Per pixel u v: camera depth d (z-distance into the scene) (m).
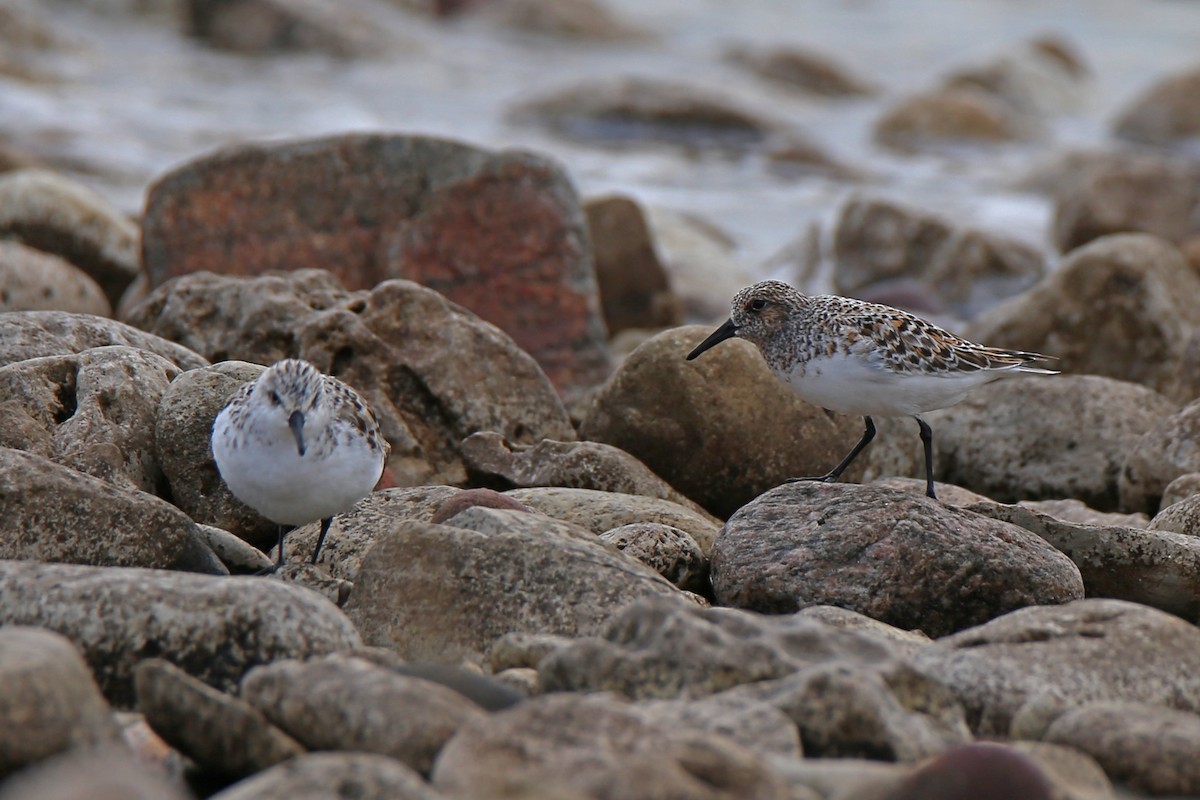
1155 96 36.91
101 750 7.07
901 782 6.81
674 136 35.66
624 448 13.58
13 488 9.75
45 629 8.15
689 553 10.93
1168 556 10.82
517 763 6.70
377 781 6.46
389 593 9.53
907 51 47.38
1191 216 26.34
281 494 9.49
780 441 13.37
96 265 19.78
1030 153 35.66
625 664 7.96
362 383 13.51
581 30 45.88
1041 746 7.41
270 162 18.42
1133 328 17.94
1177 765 7.34
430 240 18.30
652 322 21.75
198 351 14.05
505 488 13.00
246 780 7.14
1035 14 52.28
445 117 36.28
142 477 11.39
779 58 41.81
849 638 8.24
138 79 36.56
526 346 18.19
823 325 11.38
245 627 8.27
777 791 6.60
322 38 41.19
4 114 30.64
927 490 11.84
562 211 18.45
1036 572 10.19
